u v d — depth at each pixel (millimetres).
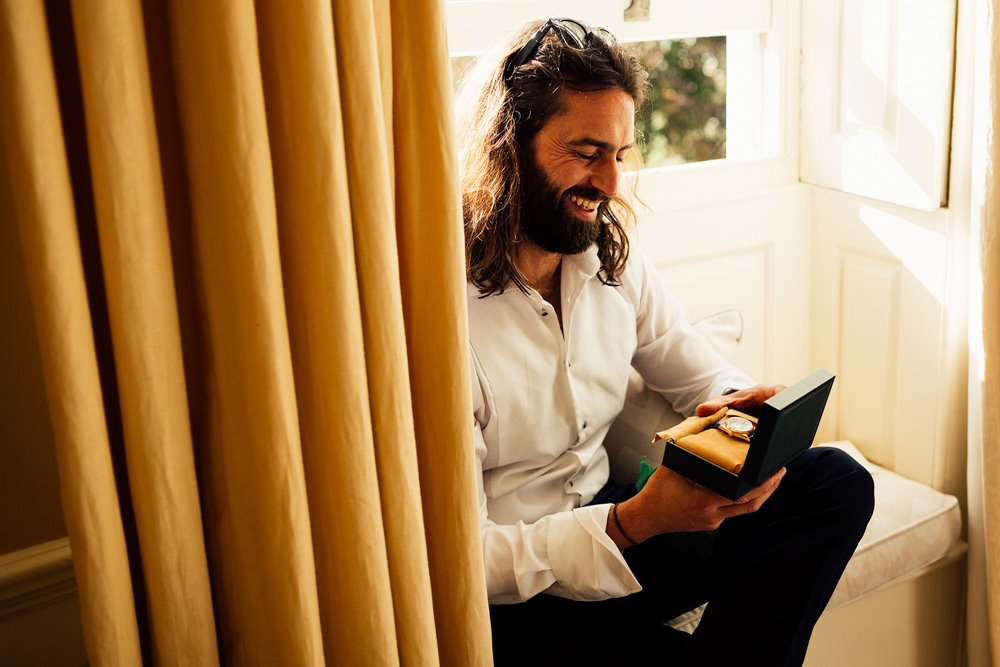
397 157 1044
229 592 1069
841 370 2234
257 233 912
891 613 1848
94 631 959
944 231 1913
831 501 1417
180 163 954
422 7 998
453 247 1060
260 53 919
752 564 1424
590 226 1472
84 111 867
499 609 1471
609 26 1940
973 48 1725
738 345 2025
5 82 814
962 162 1783
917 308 2008
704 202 2080
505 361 1467
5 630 1266
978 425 1790
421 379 1113
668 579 1506
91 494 920
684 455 1291
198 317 985
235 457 994
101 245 891
